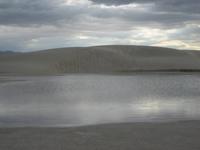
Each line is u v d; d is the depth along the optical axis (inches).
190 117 494.9
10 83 1342.3
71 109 601.3
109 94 889.5
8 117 510.6
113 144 311.4
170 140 325.4
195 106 636.7
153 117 498.9
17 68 2822.3
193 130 370.6
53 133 362.6
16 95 863.7
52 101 731.4
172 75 2103.8
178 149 293.7
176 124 408.2
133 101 727.7
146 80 1545.3
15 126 432.8
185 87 1125.1
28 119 489.7
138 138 334.6
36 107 631.2
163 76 1964.8
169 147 300.0
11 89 1048.2
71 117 506.9
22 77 1899.6
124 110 583.5
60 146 306.0
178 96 835.4
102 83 1338.6
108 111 574.6
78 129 383.2
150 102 709.9
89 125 408.8
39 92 946.7
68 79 1658.5
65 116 518.6
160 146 303.4
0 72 2608.3
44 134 357.7
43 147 303.3
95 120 477.4
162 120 465.1
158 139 329.7
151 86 1175.6
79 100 749.3
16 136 348.8
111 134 353.7
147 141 321.7
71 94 886.4
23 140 330.6
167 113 540.7
